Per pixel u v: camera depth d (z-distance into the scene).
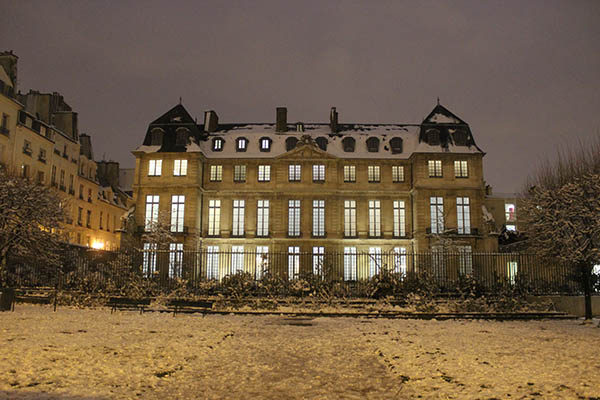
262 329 18.70
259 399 8.90
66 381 9.69
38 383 9.53
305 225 50.25
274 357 12.89
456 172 50.16
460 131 51.06
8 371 10.42
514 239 52.31
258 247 50.91
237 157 52.28
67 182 56.69
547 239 25.30
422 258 42.00
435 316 23.86
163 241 46.69
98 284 28.98
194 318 22.23
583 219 23.41
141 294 27.59
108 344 14.09
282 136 54.34
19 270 32.00
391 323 21.33
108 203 67.44
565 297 25.80
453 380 10.30
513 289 28.12
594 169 34.56
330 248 49.75
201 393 9.20
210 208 52.38
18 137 47.28
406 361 12.26
